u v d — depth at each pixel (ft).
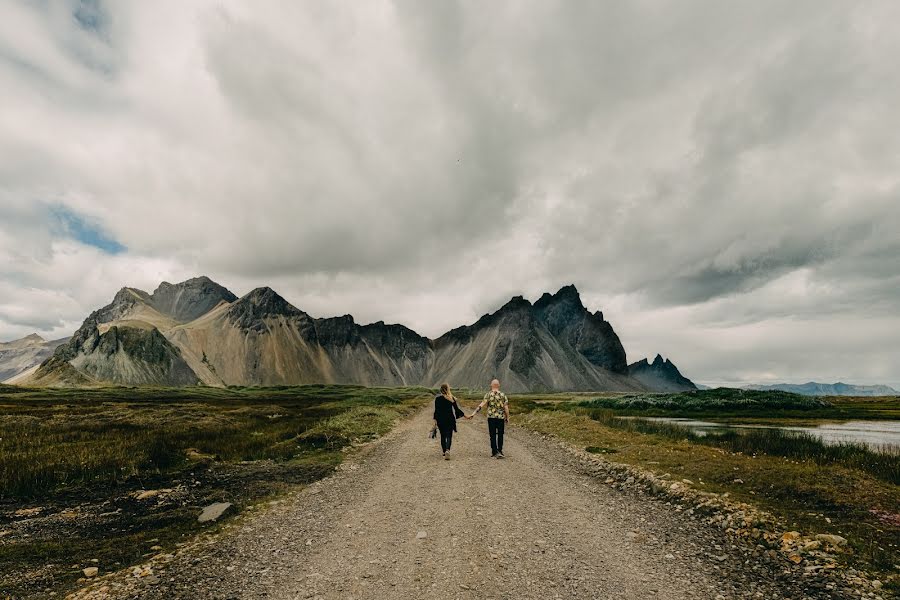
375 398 286.46
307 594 21.02
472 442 73.77
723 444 63.67
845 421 138.41
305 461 59.06
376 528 30.30
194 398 449.48
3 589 22.58
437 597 20.24
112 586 22.41
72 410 176.04
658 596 20.15
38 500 42.16
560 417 103.86
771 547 25.45
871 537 25.91
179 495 42.68
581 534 28.27
